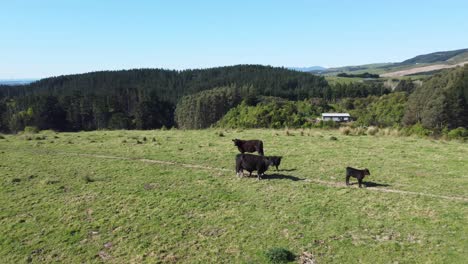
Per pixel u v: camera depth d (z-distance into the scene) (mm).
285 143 28250
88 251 11938
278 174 19047
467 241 11266
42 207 15414
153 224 13516
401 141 29047
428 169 19438
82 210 15000
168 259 11172
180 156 23750
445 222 12562
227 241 12055
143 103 111062
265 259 10891
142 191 16891
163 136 34281
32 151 26703
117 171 20406
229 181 17984
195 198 15828
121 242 12352
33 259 11672
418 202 14430
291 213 13852
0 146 29031
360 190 16109
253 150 23047
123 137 33906
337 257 10852
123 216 14289
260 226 12953
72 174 20062
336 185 17016
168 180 18469
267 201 15141
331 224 12844
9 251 12164
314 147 26250
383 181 17469
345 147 26156
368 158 22266
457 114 60094
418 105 71188
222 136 33344
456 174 18297
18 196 16750
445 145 26922
